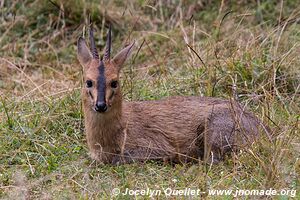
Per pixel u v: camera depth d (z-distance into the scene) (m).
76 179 11.80
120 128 12.40
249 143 12.03
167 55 16.39
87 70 12.23
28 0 18.11
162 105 12.92
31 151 12.84
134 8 18.36
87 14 17.91
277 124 12.86
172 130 12.69
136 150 12.49
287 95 14.45
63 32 17.62
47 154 12.72
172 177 11.77
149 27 17.92
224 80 14.84
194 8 18.41
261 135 12.16
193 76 15.02
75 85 14.93
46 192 11.34
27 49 17.11
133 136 12.50
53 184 11.55
